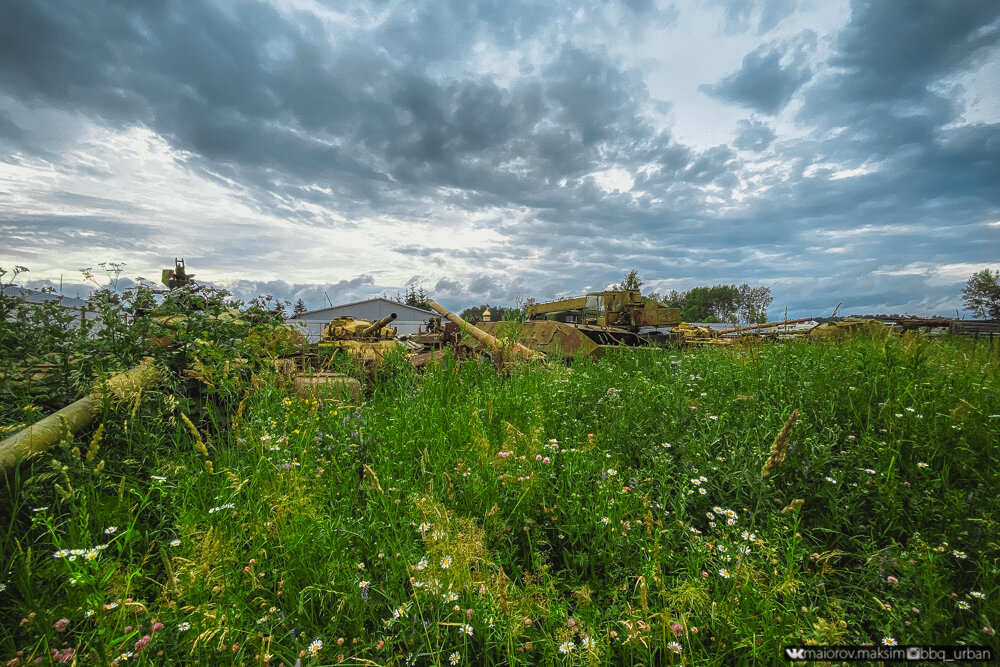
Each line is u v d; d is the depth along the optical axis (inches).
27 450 117.3
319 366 260.1
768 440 145.2
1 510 111.5
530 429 140.9
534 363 277.9
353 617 83.1
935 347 236.4
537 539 109.1
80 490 109.3
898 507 113.1
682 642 78.0
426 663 78.1
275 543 95.0
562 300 784.3
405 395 210.5
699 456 134.7
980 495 119.2
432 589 76.4
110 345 169.3
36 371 163.8
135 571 78.8
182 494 114.8
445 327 470.6
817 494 121.8
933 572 84.1
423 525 84.8
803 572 100.8
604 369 253.6
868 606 88.8
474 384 247.9
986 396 165.8
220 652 72.0
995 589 87.2
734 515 108.2
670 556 97.0
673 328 685.3
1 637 78.0
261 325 195.9
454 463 136.7
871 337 261.3
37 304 178.7
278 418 164.4
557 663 75.2
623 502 110.8
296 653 75.7
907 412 147.7
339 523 103.3
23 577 78.8
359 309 1945.1
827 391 179.5
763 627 76.4
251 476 116.6
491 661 78.0
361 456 149.9
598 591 96.0
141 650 68.0
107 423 138.8
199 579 74.4
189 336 180.9
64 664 70.3
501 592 75.4
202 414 169.2
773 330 352.5
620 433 157.2
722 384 202.8
